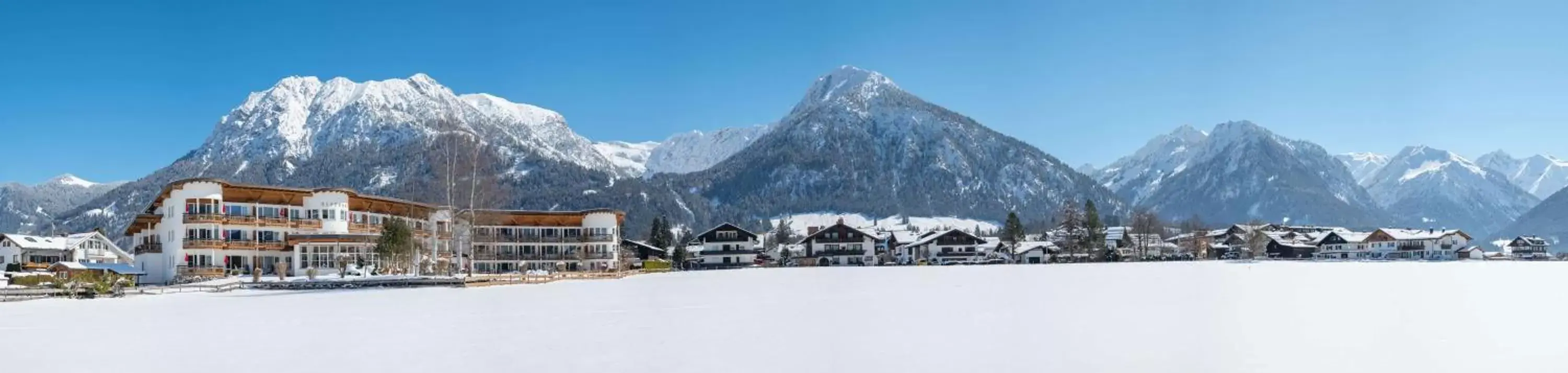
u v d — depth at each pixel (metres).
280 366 26.30
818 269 145.88
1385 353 27.06
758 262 189.88
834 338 32.00
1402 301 46.72
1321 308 42.62
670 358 27.33
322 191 103.94
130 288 69.00
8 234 104.88
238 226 96.44
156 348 30.22
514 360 26.95
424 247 104.44
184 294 68.00
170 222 97.56
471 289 72.38
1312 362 25.44
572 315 42.44
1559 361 25.22
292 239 97.50
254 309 48.72
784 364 26.20
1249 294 54.00
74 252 106.62
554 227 138.62
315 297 61.47
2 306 53.66
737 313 43.16
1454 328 33.25
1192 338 30.81
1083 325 35.47
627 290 69.31
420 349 29.39
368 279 74.94
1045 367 25.16
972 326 35.56
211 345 30.88
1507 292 54.34
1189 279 77.94
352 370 25.45
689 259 182.50
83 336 34.25
